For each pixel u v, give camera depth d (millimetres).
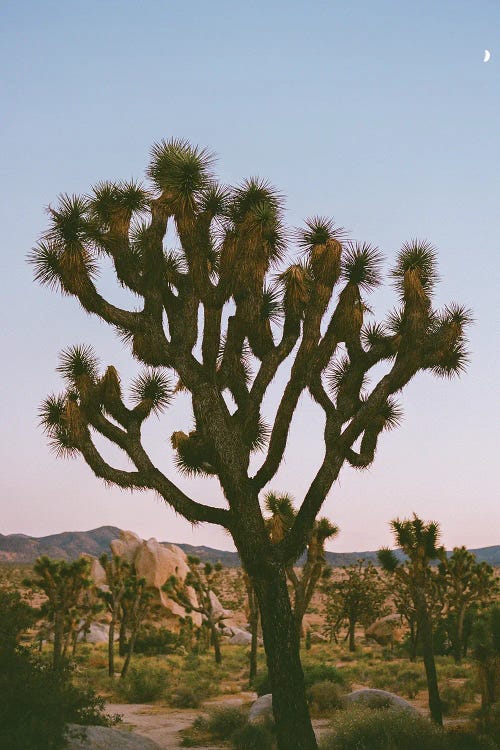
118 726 15430
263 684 20312
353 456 11211
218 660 34875
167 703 20719
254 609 24969
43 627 35406
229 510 9828
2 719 7754
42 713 8023
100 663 31906
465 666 28969
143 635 43312
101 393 10539
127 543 56375
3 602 9477
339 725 11516
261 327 11188
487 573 32469
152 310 10312
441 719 14125
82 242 10234
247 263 9844
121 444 10273
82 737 8023
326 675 21109
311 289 10820
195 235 9984
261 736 12617
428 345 11023
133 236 11453
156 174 10508
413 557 15328
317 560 16219
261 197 10500
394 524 15742
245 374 12016
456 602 32500
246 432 10508
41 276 10367
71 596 24188
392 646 44844
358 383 11102
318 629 62438
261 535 9578
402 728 11172
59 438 10672
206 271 10055
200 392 10031
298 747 8797
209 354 10023
